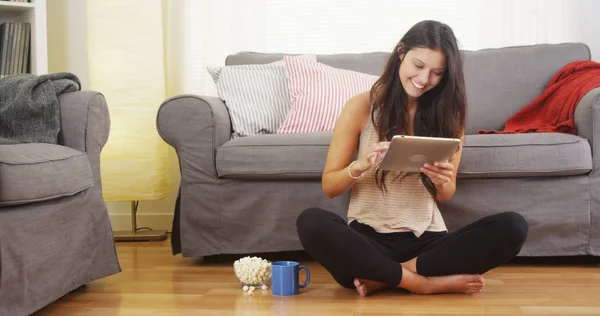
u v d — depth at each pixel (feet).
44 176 6.49
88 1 11.85
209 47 12.46
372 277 6.70
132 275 8.50
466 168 8.62
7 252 6.03
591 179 8.66
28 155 6.48
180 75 12.53
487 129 10.74
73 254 7.16
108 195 11.57
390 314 6.22
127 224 12.93
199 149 9.16
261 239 9.11
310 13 12.61
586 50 10.86
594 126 8.61
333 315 6.23
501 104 10.76
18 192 6.09
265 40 12.42
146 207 12.86
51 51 13.08
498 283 7.66
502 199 8.75
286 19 12.67
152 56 11.83
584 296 6.96
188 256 9.25
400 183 6.98
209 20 12.44
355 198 7.19
